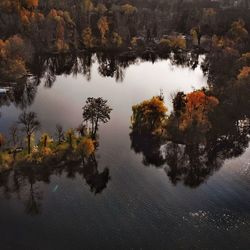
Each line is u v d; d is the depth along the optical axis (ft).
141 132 456.04
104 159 407.64
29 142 391.86
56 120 484.74
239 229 315.78
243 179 382.22
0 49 649.20
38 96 569.23
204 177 385.29
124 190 362.74
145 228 315.37
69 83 634.43
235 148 436.76
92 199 348.38
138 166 400.06
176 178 383.45
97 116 444.96
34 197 347.97
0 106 529.45
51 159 392.88
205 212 335.47
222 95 526.57
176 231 312.91
